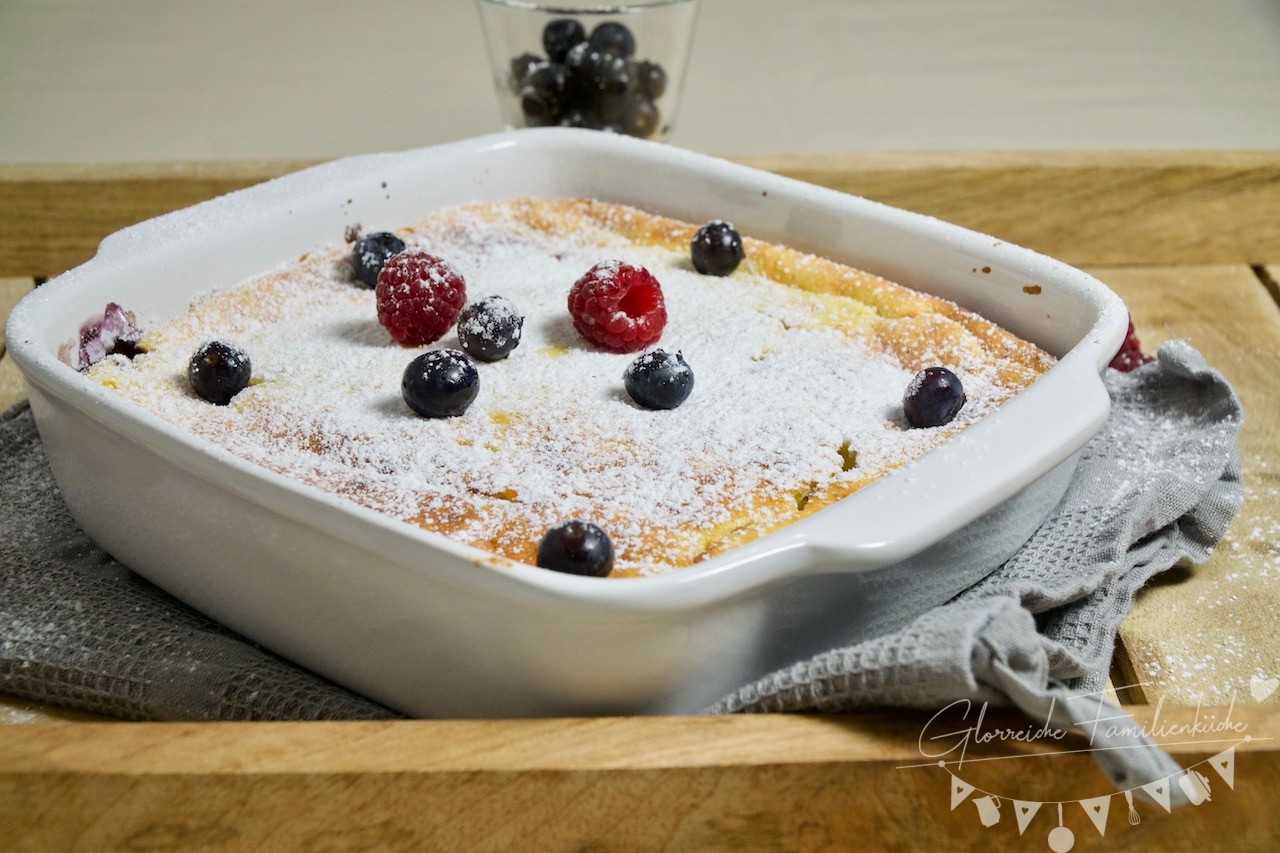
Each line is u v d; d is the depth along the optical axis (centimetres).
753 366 57
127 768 45
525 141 65
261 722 46
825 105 87
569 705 47
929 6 110
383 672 49
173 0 108
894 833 46
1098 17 107
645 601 45
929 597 51
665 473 52
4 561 55
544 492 51
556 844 46
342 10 105
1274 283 68
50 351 55
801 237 62
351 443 53
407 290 57
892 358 57
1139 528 54
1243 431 60
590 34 72
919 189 70
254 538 49
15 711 51
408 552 46
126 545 53
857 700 46
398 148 80
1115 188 69
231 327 59
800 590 48
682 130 84
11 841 45
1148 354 64
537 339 58
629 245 63
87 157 79
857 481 52
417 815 45
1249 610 54
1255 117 86
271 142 80
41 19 103
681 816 45
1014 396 54
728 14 107
